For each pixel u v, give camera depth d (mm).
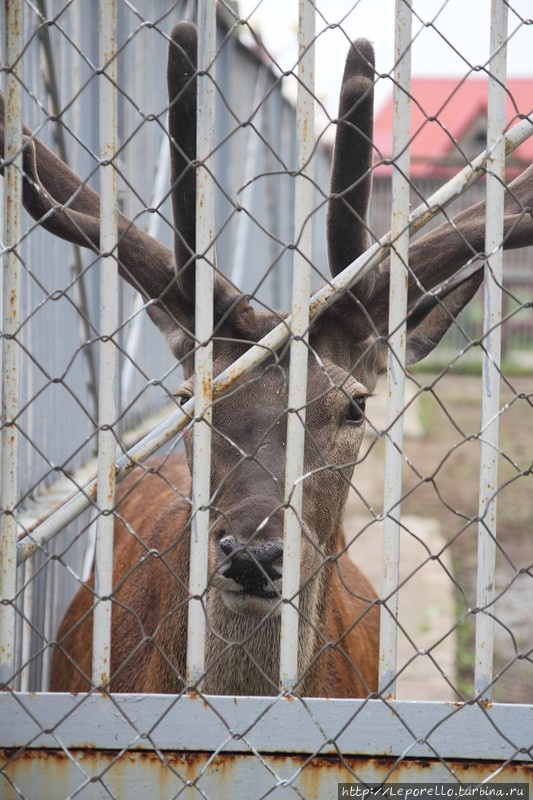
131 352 11781
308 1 4004
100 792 4219
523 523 19328
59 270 9266
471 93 54781
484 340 4234
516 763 4203
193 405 4516
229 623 5645
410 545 16656
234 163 17562
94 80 10500
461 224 6133
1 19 6703
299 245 4152
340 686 6656
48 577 8906
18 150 4219
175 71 5078
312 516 5734
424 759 4184
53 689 8312
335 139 5504
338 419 5918
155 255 6070
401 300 4266
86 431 10328
